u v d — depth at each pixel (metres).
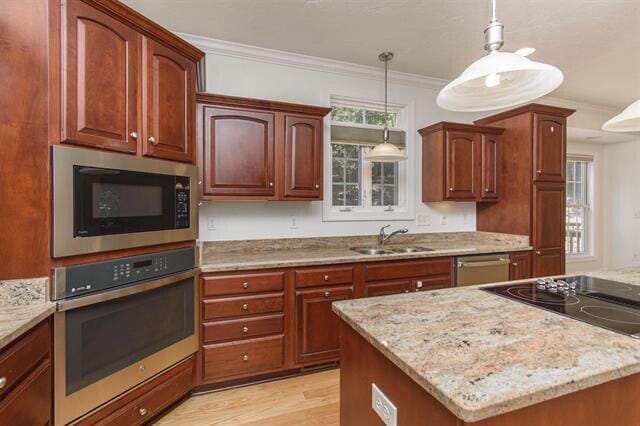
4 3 1.35
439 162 3.30
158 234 1.82
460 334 1.00
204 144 2.41
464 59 3.09
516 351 0.88
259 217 2.95
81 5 1.47
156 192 1.81
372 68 3.27
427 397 0.80
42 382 1.32
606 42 2.77
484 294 1.44
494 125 3.57
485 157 3.41
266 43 2.80
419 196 3.56
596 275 1.84
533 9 2.31
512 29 2.56
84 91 1.49
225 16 2.41
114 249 1.61
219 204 2.84
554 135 3.31
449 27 2.55
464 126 3.32
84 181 1.47
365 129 3.37
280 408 2.05
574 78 3.54
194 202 2.08
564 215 3.39
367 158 2.82
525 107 3.24
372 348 1.05
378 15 2.40
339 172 3.35
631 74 3.43
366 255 2.63
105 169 1.55
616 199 5.27
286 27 2.56
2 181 1.35
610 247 5.35
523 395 0.69
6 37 1.36
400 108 3.53
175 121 1.93
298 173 2.68
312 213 3.13
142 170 1.72
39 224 1.38
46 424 1.35
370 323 1.10
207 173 2.42
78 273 1.46
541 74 1.17
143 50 1.74
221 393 2.21
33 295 1.37
